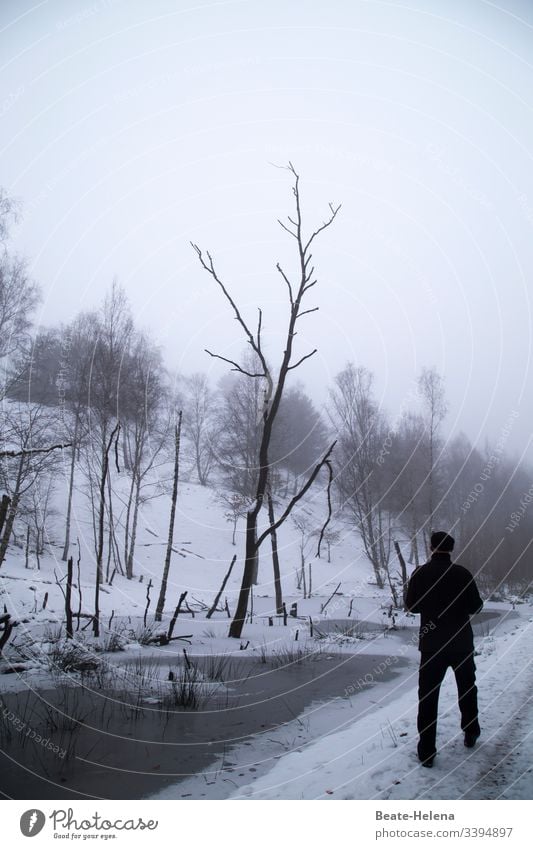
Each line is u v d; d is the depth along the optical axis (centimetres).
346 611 2028
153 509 3384
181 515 3444
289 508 1257
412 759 406
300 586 3031
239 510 3005
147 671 807
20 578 1975
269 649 1089
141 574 2706
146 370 2678
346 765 414
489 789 347
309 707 645
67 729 529
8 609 1480
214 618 1720
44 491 2708
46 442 2039
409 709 571
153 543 3112
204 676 803
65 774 423
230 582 2897
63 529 2886
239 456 3130
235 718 591
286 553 3356
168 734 525
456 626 414
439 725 481
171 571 2864
